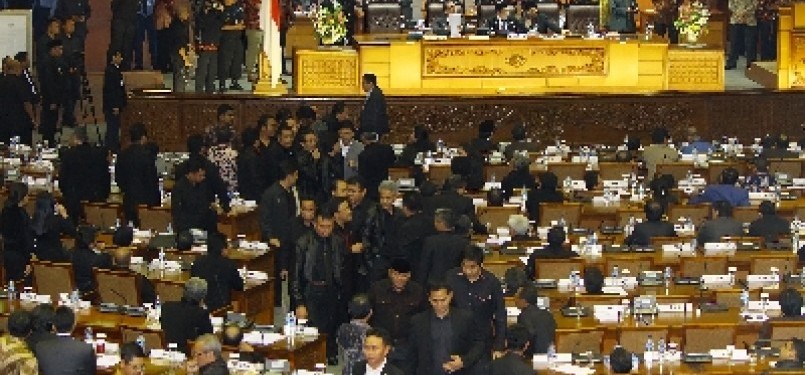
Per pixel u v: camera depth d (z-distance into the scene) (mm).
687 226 45250
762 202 44469
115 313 36312
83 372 30312
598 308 35531
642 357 33625
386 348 27906
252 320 38312
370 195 48594
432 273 36062
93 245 40406
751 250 41406
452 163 49500
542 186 46500
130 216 46812
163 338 33906
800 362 31562
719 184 48406
